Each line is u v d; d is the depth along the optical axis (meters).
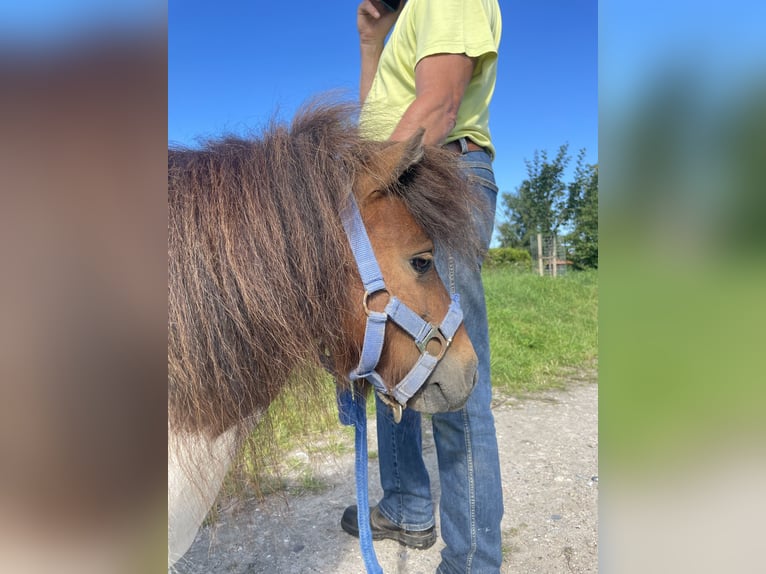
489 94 1.78
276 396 1.30
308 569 2.06
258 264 1.16
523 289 9.27
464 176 1.41
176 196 1.14
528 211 14.47
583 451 3.14
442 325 1.32
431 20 1.50
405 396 1.31
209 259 1.14
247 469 1.37
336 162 1.25
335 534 2.30
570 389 4.43
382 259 1.26
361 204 1.27
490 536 1.67
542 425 3.58
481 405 1.66
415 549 2.20
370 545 1.36
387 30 2.53
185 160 1.22
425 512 2.20
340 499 2.60
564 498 2.59
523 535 2.27
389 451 2.17
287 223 1.19
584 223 13.24
